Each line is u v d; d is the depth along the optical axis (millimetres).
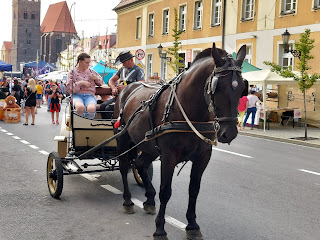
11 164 9570
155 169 9320
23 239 4953
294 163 10625
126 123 5805
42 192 7098
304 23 22188
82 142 7062
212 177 8562
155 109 4930
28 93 18703
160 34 36375
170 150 4574
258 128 19438
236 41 27078
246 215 6027
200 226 5500
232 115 3900
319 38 21297
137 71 7590
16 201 6527
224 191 7410
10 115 19906
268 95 22562
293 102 21594
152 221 5645
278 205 6594
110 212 6020
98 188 7395
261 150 12867
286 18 23344
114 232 5211
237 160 10781
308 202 6820
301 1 22359
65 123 7473
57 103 19406
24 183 7730
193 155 4668
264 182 8242
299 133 17500
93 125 7031
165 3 35531
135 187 7496
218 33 29031
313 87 20547
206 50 4559
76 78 7605
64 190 7227
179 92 4594
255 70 20906
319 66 21266
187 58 30422
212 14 29531
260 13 25094
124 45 43781
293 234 5281
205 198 6910
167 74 35031
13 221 5582
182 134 4480
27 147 12219
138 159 6023
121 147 6125
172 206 6379
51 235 5094
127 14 43094
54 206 6285
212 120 4539
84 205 6352
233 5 27266
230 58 4012
